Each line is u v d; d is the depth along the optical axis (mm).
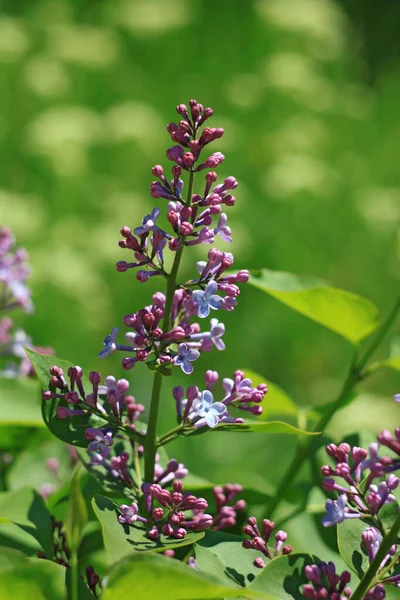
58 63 14719
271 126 15195
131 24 16031
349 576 2100
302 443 3260
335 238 14070
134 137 13305
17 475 3330
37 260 11180
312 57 17141
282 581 2135
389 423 8445
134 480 2488
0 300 3631
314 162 13922
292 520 3309
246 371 3496
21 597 1866
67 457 3430
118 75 15516
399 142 16516
